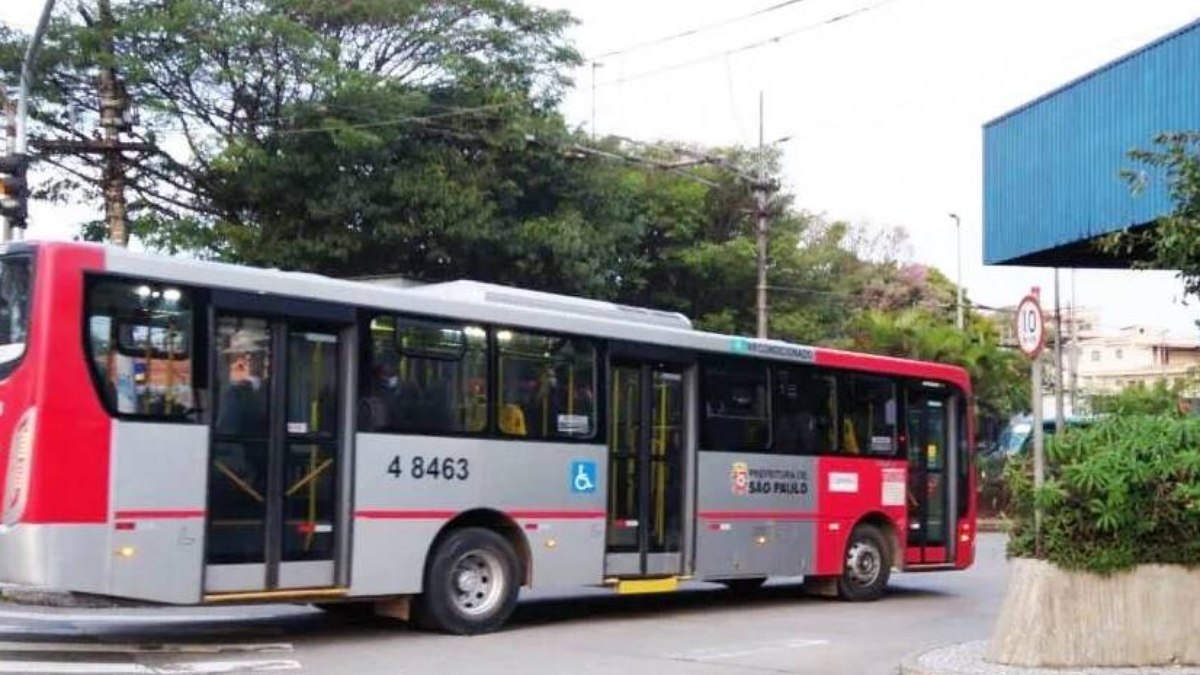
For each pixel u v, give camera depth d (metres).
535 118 27.12
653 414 14.91
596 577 14.09
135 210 25.56
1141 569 11.25
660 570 14.80
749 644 13.06
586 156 28.91
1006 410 43.66
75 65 23.59
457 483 12.87
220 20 23.83
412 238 25.34
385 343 12.38
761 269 30.88
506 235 26.17
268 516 11.41
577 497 13.97
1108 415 12.75
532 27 27.77
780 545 16.20
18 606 14.83
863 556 17.45
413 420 12.55
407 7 26.23
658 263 36.16
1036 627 11.10
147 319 10.76
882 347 39.22
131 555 10.46
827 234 50.91
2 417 10.29
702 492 15.28
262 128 25.00
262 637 12.54
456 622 12.88
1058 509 11.25
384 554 12.21
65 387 10.21
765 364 16.25
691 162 31.33
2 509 10.16
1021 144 18.50
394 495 12.32
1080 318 96.81
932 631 14.39
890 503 17.83
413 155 25.78
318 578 11.75
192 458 10.89
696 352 15.39
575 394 14.08
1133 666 11.12
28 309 10.33
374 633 12.98
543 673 10.88
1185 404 14.75
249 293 11.39
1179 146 12.41
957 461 18.91
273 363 11.57
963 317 51.38
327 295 11.95
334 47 24.95
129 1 24.11
